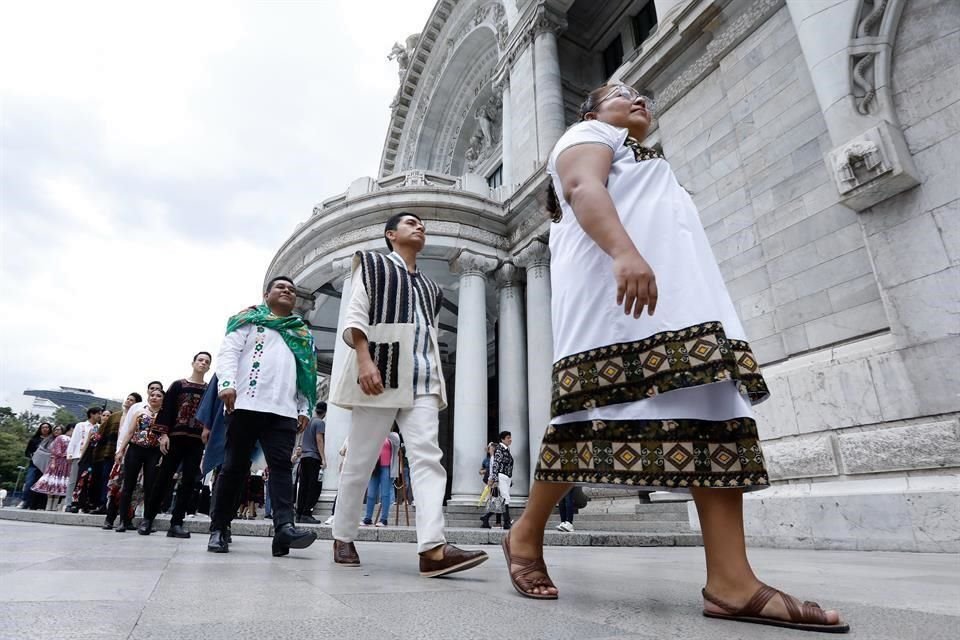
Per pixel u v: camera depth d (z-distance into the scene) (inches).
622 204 68.9
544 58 663.8
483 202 586.9
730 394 60.7
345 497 112.4
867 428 209.0
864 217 221.8
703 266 66.7
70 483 458.3
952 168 198.4
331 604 61.2
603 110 80.4
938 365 191.5
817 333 243.1
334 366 492.7
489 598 67.8
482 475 454.3
